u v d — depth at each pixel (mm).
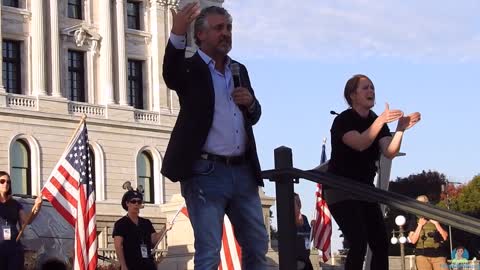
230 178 8023
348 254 9359
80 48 65000
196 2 8008
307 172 7559
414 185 93875
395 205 7086
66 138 62688
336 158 9477
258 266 8281
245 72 8414
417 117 8984
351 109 9539
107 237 62719
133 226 16391
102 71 66000
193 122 7902
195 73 7977
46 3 63188
